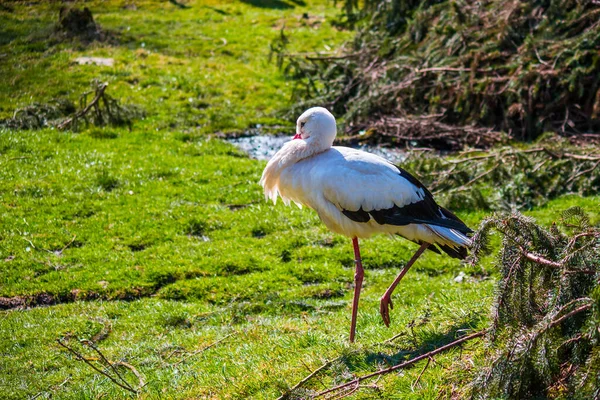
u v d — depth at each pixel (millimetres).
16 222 13398
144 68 23422
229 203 14742
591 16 17922
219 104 21031
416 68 18984
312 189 8961
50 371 9203
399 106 18812
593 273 6660
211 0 34500
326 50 26031
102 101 20188
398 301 10750
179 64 24109
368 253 12688
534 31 18641
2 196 14352
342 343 8414
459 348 7715
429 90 18984
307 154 9203
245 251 12766
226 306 11094
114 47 25531
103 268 12102
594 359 6188
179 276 11969
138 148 17375
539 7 18984
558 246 7352
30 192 14648
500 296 7055
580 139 16766
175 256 12516
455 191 14461
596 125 17281
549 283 7207
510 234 7215
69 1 32656
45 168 15805
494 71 18031
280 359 8328
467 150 16625
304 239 13227
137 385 8508
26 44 25219
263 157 17594
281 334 9453
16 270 11922
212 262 12320
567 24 18047
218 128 19344
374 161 8859
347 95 20750
